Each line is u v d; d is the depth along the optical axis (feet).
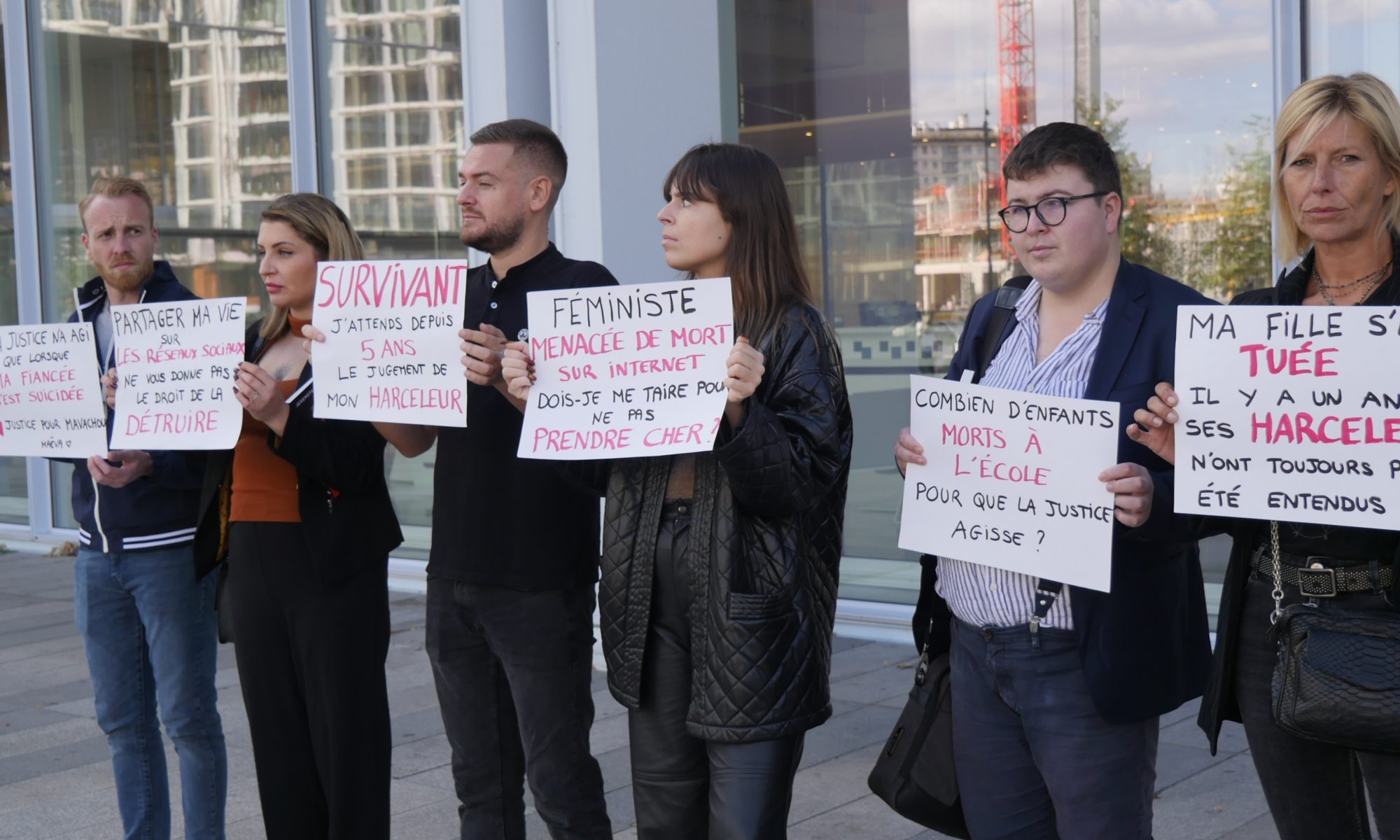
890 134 21.38
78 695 19.93
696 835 9.32
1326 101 7.45
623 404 9.00
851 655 20.48
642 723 9.29
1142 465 8.08
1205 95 18.89
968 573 8.50
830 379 8.93
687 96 20.04
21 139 32.96
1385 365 7.16
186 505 11.86
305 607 10.75
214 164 29.55
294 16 27.66
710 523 8.85
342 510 10.83
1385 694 6.93
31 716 18.89
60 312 33.37
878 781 9.24
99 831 14.23
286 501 10.85
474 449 10.59
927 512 8.48
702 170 9.05
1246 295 8.34
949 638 9.07
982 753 8.57
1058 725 8.12
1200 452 7.60
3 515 34.63
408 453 11.39
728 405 8.66
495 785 11.02
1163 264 19.53
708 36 20.26
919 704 9.11
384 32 26.66
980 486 8.24
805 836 13.23
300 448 10.36
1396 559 7.20
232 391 11.07
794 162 22.36
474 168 10.72
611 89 19.22
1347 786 7.76
